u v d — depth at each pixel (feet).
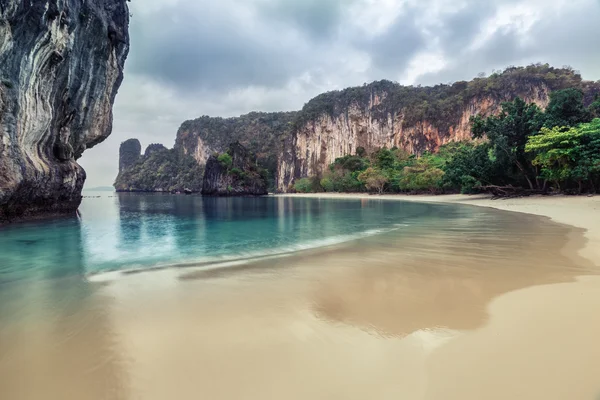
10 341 13.91
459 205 110.73
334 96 521.65
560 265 24.40
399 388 9.83
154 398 9.77
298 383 10.35
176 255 34.60
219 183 300.61
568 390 9.34
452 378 10.20
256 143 572.51
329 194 308.19
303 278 23.30
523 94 334.44
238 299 18.86
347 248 34.68
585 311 15.14
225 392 9.97
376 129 444.14
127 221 72.59
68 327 15.28
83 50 76.33
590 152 89.35
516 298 17.29
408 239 39.40
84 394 10.11
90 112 87.15
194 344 13.29
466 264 25.80
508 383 9.78
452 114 374.22
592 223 46.47
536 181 115.65
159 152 650.43
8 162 53.93
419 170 209.67
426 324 14.51
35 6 52.54
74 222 69.05
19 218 63.10
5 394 10.14
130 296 19.74
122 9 95.04
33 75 58.65
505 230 44.34
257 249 37.32
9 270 28.07
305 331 14.24
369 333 13.80
